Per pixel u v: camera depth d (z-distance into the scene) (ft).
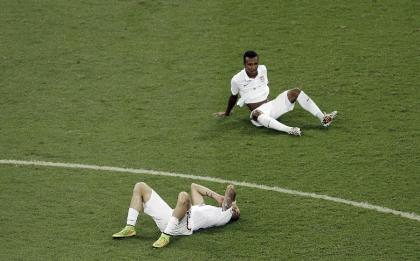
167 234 146.20
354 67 216.13
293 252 144.46
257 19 240.32
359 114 195.00
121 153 181.06
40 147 184.03
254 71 189.57
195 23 239.30
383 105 198.49
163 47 228.43
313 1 248.73
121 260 141.49
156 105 201.77
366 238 148.66
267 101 191.83
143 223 154.10
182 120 194.80
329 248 145.59
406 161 175.01
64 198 163.12
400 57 219.82
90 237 149.18
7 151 182.39
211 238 148.66
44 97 206.59
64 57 225.15
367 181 167.63
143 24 239.50
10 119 196.85
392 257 142.92
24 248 145.48
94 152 181.68
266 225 152.97
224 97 204.95
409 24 235.20
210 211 151.23
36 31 237.66
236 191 165.27
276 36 232.12
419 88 204.95
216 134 188.03
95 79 214.48
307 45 227.40
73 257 142.51
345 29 233.96
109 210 158.51
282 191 164.86
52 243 147.13
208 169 173.88
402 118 192.54
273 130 188.75
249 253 143.95
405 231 150.61
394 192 163.43
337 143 182.70
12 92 209.36
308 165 174.19
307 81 210.79
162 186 167.63
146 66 219.82
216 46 228.02
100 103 203.21
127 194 164.45
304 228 151.94
